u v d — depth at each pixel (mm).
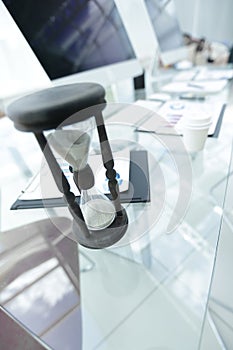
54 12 631
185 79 1134
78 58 700
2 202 607
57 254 509
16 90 622
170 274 533
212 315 478
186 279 528
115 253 486
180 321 470
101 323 462
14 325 457
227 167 599
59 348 425
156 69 1258
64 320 451
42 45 620
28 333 441
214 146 611
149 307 490
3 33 581
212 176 601
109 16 780
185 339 444
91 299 483
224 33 1452
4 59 616
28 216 524
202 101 864
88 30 720
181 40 1260
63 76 665
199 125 564
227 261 531
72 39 681
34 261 509
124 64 856
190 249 551
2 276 491
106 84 781
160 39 1110
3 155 738
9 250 526
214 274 522
